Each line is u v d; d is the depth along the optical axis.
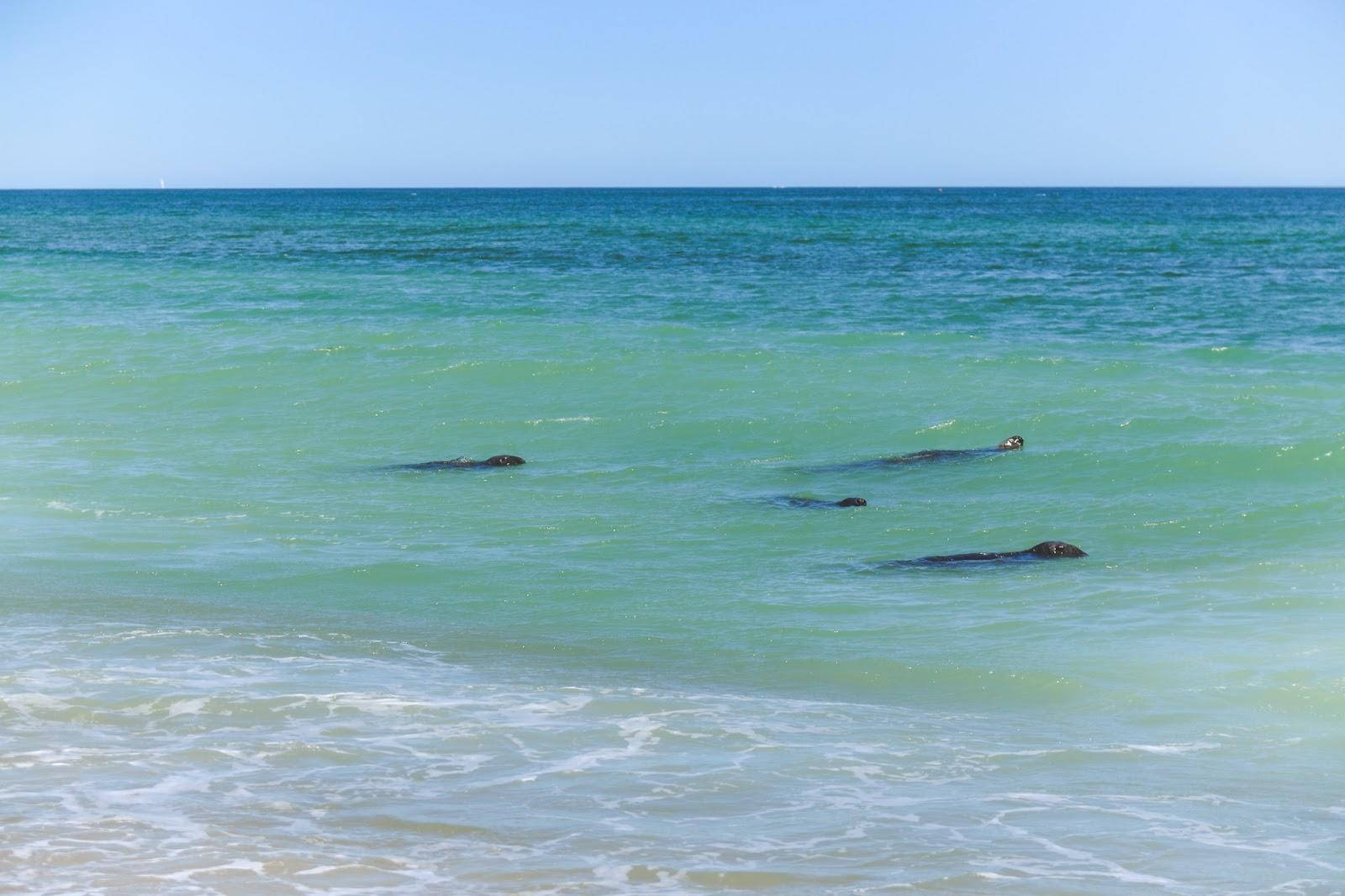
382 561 13.92
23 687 9.69
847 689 10.18
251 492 17.33
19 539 14.59
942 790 8.02
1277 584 12.78
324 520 15.83
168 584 12.98
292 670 10.34
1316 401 21.61
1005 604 12.41
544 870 6.76
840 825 7.43
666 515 16.17
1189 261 55.09
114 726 8.91
